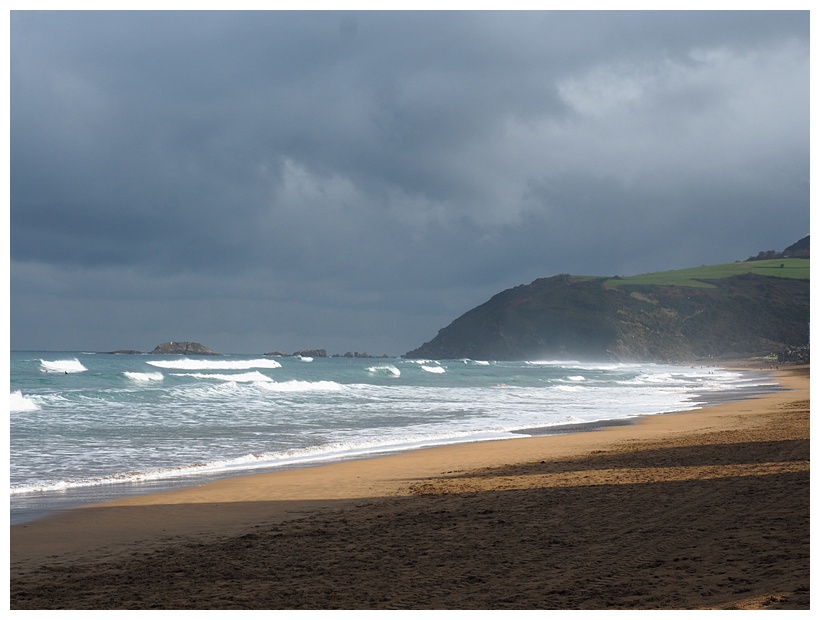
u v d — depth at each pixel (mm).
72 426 21906
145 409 28250
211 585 6902
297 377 65188
